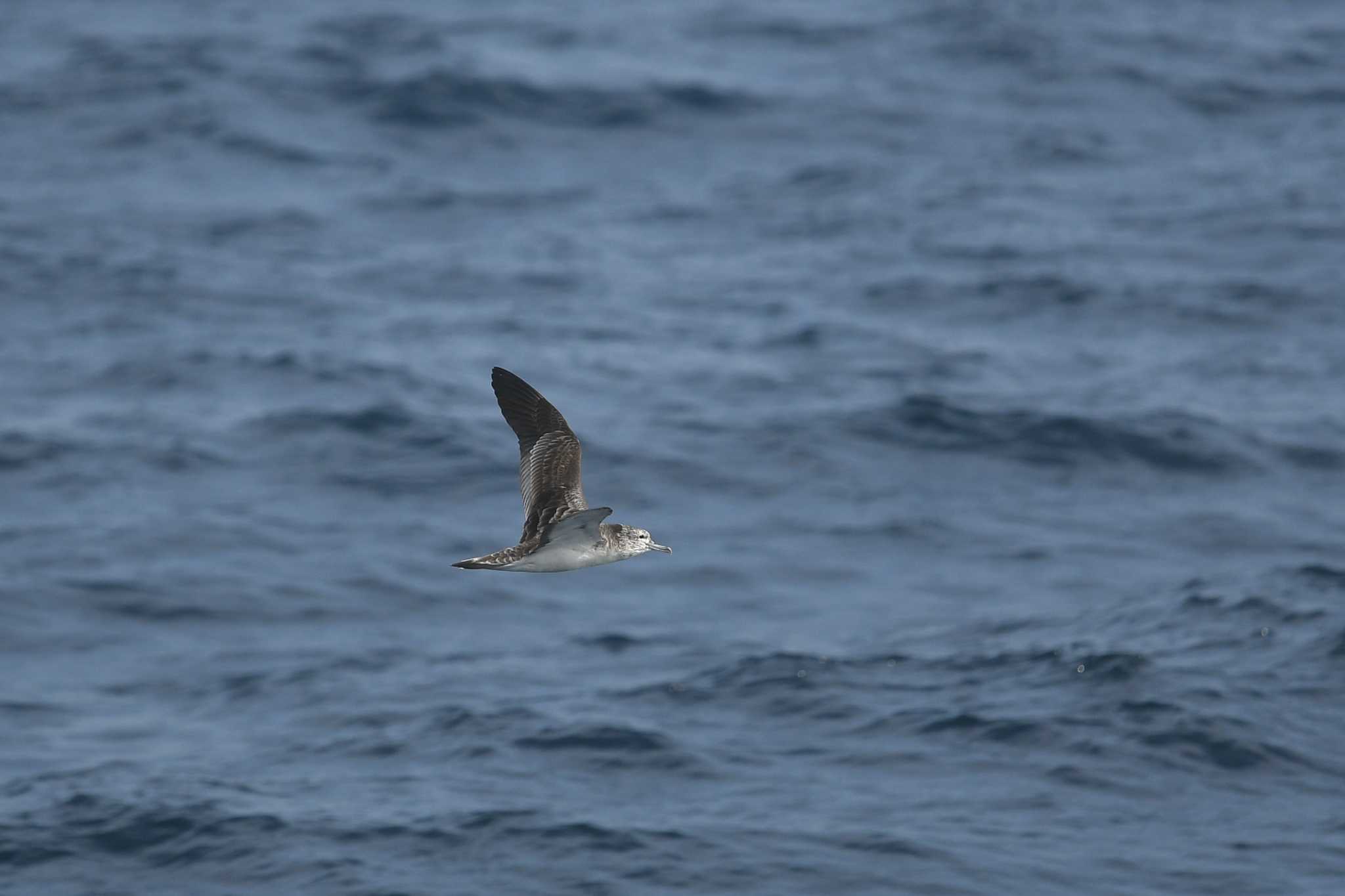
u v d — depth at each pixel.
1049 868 30.95
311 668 41.31
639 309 67.50
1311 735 35.06
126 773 36.12
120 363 60.72
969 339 63.53
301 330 64.62
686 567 47.31
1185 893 30.06
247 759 36.69
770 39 99.44
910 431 55.25
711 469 53.09
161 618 44.03
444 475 52.84
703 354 62.66
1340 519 49.16
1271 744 34.69
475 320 66.12
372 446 54.59
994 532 49.12
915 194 79.62
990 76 93.75
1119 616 42.06
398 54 94.19
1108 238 73.06
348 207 78.31
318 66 92.38
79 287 67.75
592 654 41.94
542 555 24.56
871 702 37.88
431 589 45.97
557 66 93.81
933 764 34.94
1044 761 34.62
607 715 37.66
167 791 35.06
